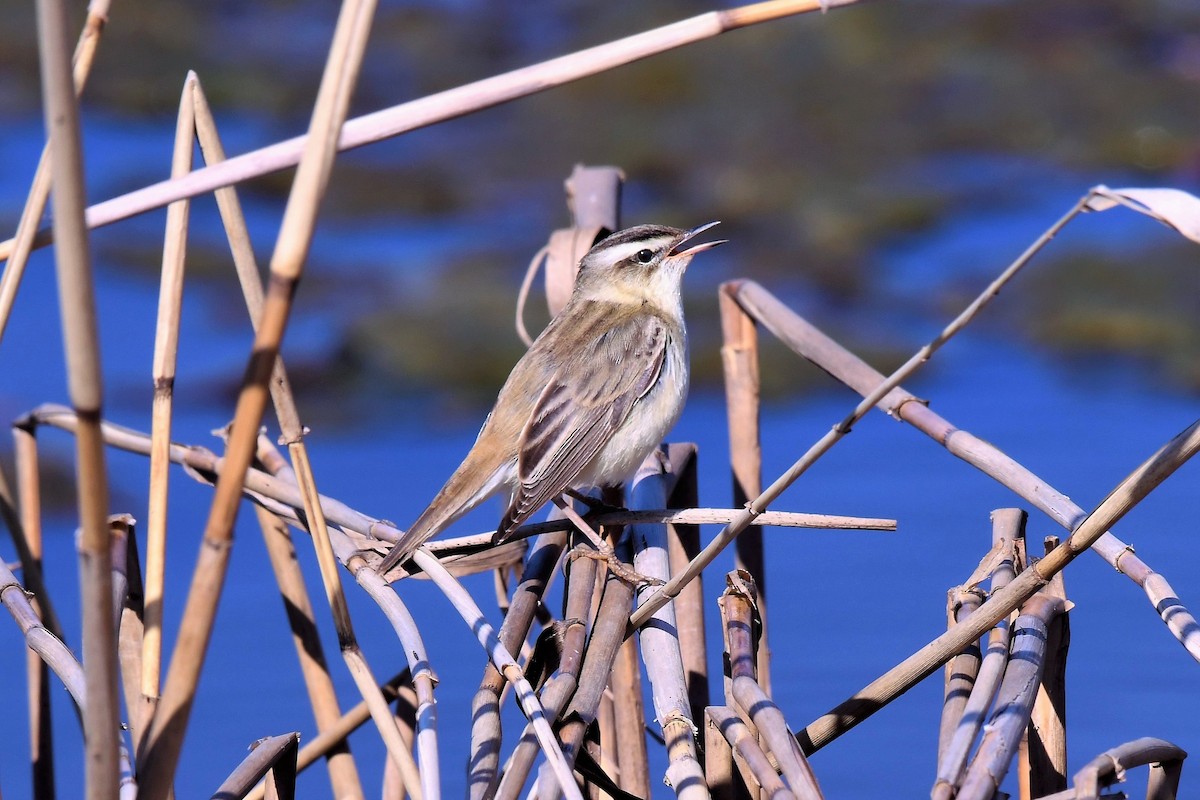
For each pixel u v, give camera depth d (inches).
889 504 535.8
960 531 510.0
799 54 1098.7
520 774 199.0
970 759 204.5
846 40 1101.1
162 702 171.6
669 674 224.8
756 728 221.8
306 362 714.2
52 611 295.4
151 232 869.8
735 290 338.0
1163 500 523.2
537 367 318.0
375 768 397.1
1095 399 645.9
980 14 1148.5
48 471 594.9
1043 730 235.8
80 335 152.6
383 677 429.7
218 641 457.4
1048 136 956.0
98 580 162.1
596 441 310.3
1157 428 609.3
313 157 159.6
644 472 314.3
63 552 543.2
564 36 1236.5
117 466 619.2
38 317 743.1
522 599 247.8
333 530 275.9
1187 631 209.8
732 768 230.8
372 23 160.1
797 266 800.9
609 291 342.3
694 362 704.4
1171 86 1002.7
